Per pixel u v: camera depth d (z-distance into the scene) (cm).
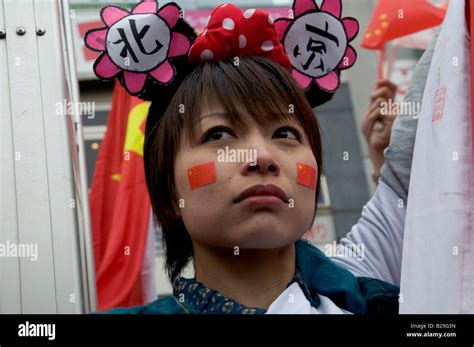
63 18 170
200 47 147
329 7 168
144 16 155
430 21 271
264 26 148
